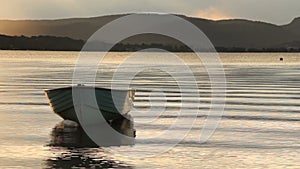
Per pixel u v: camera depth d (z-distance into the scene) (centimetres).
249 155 2064
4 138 2394
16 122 2894
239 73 8894
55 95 2730
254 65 13775
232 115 3291
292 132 2619
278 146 2247
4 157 1995
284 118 3138
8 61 16200
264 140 2395
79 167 1852
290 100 4197
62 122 2744
